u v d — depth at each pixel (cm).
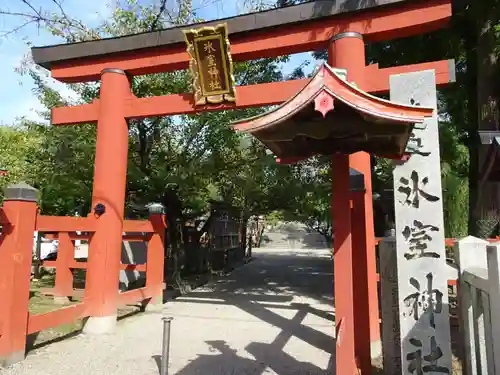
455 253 421
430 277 398
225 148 1236
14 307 547
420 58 1042
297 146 413
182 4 1051
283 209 1519
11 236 554
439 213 405
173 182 1159
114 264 764
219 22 782
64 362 555
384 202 1101
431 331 390
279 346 642
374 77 693
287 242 4284
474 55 994
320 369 535
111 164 795
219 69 756
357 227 500
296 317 852
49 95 1240
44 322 605
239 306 971
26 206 568
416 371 389
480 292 349
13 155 1478
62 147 1166
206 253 1683
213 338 689
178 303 1007
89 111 836
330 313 887
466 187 1032
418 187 413
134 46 821
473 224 882
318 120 362
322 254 3203
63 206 1448
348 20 723
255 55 800
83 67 863
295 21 739
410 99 422
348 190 408
